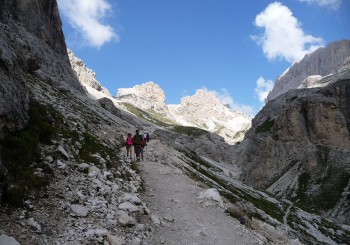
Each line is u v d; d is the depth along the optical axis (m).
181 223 19.02
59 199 15.16
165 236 16.73
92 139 28.73
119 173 23.69
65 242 12.17
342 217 151.50
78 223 13.87
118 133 49.44
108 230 14.50
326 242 91.75
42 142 20.22
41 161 17.48
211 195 24.02
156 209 20.23
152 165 33.34
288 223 94.12
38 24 119.25
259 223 25.73
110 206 16.91
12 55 20.02
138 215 17.64
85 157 22.75
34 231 11.95
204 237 17.73
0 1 93.75
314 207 164.25
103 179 20.17
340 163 193.12
